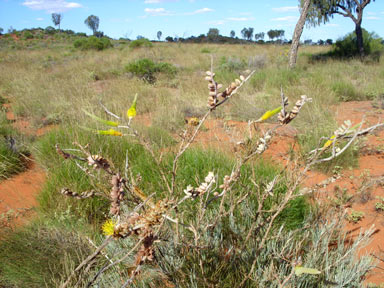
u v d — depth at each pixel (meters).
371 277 2.38
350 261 2.12
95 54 21.38
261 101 7.43
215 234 2.21
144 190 2.90
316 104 6.75
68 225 2.68
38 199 3.37
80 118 5.39
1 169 4.21
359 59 15.63
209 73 1.08
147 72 11.51
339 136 1.19
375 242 2.79
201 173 3.12
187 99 7.87
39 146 4.57
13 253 2.36
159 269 1.89
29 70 13.07
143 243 0.96
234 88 1.10
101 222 2.96
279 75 10.34
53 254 2.33
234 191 2.38
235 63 13.04
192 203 2.62
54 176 3.53
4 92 9.17
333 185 3.69
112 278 2.03
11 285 2.23
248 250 2.05
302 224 2.68
